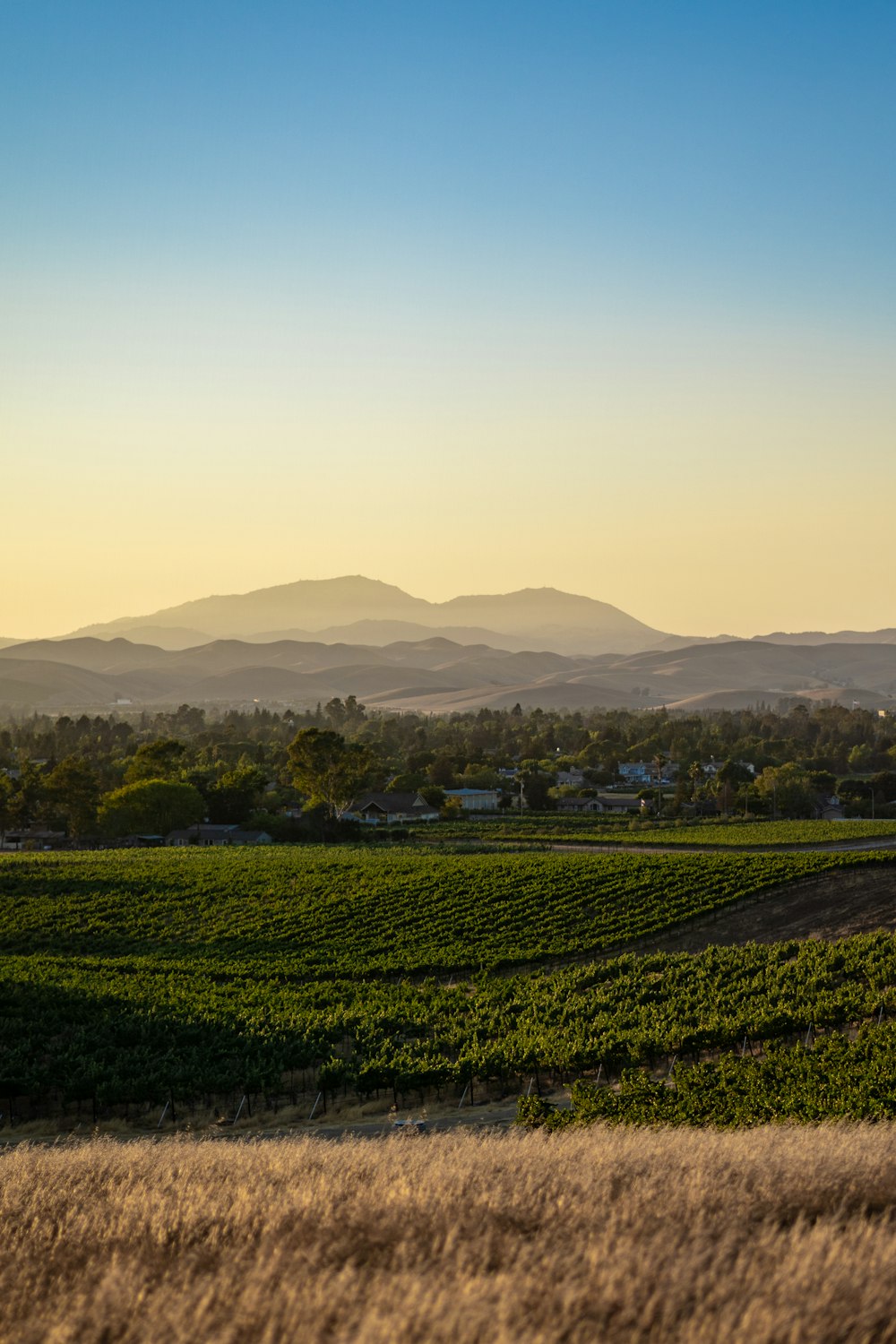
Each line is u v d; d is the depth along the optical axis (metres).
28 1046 37.84
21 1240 12.33
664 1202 11.77
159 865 95.06
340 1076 34.56
